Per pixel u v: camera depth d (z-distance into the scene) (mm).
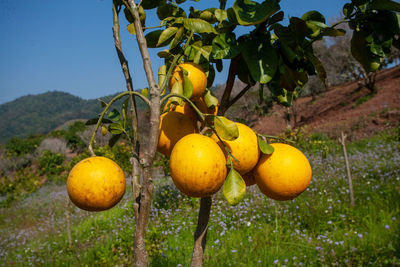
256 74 1150
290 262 3398
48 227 7758
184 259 3652
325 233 4121
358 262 3307
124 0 1095
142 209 999
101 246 5047
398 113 15883
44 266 4746
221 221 4832
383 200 5102
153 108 1007
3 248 6512
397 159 7699
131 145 1175
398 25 1183
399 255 3311
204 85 1251
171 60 1379
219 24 1264
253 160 1170
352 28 1281
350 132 16250
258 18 1071
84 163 1077
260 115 27797
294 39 1198
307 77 1302
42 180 21969
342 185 6355
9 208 13039
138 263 991
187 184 1016
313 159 9570
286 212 5027
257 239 4066
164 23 1382
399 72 24266
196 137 1064
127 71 1158
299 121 25797
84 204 1056
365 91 23625
